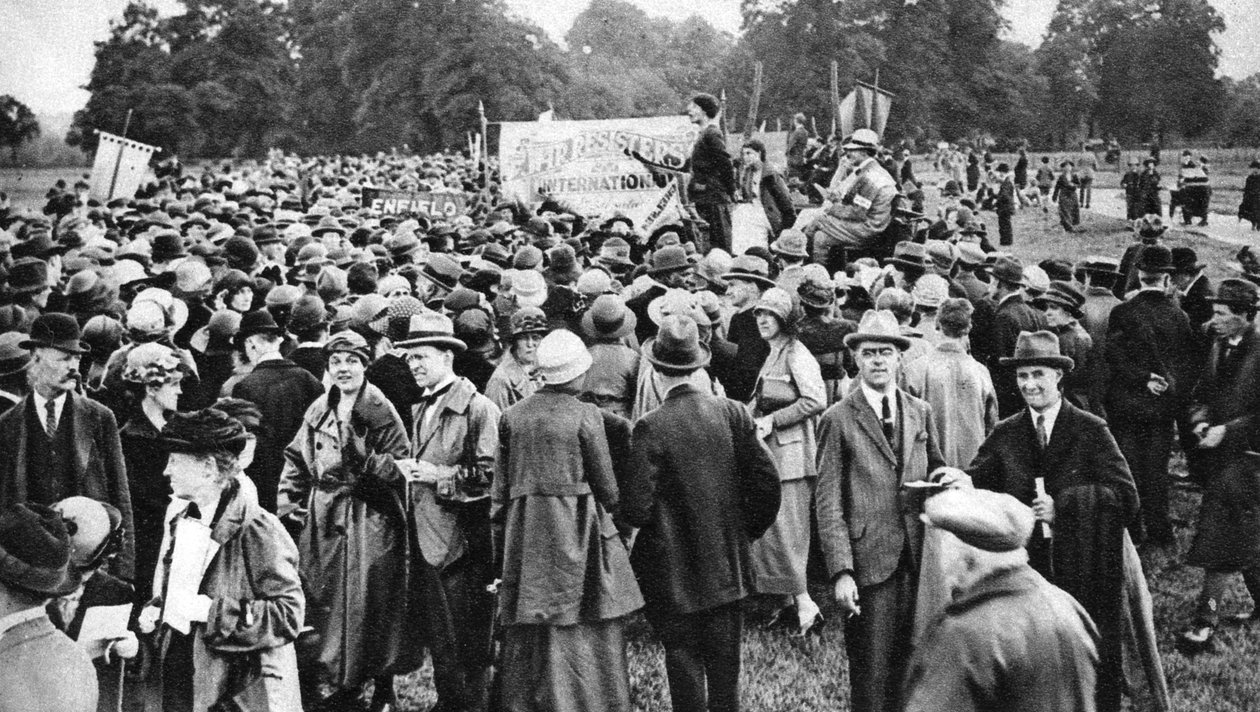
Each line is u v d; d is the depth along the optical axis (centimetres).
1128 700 570
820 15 2802
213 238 1010
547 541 494
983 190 2545
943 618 321
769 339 655
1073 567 528
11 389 570
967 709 311
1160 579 729
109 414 495
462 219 1330
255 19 3869
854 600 538
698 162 1141
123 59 2327
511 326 627
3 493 470
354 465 561
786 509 638
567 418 503
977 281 888
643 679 612
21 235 1181
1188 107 2238
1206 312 864
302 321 645
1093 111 2602
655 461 505
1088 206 2342
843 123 1917
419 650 580
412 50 4009
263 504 605
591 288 726
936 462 555
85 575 382
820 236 1155
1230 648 639
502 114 3919
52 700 337
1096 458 529
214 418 434
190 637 432
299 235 1052
